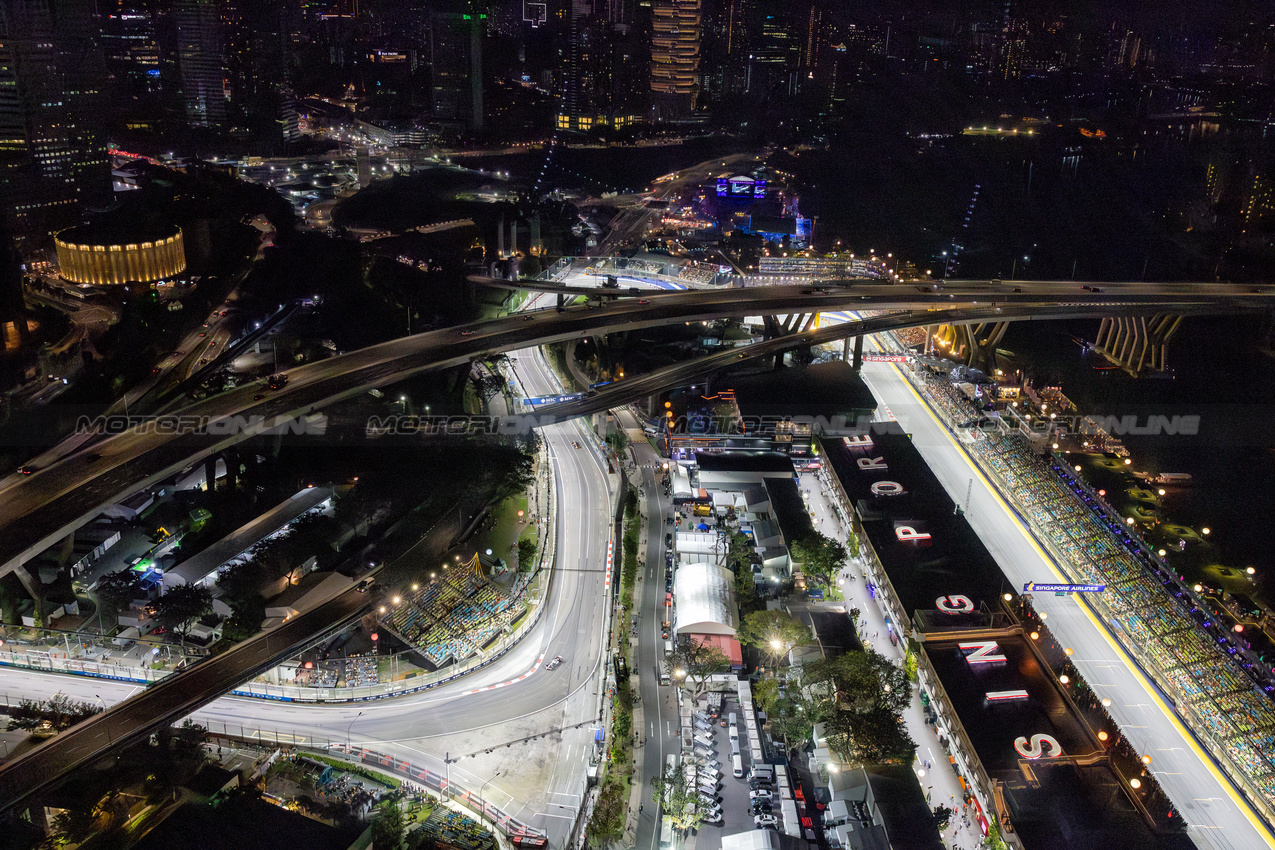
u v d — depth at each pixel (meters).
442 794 197.62
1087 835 178.50
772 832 184.75
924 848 182.00
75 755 188.38
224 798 181.12
